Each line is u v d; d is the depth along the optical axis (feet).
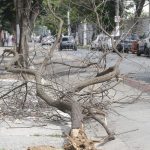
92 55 44.06
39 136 33.12
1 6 102.01
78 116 31.27
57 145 30.83
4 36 239.09
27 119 38.86
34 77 43.73
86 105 36.76
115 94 48.85
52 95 39.06
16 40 94.22
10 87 50.78
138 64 94.32
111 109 42.68
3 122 37.73
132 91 56.13
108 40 44.06
